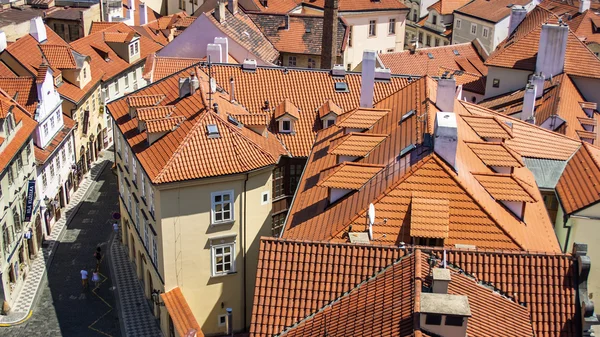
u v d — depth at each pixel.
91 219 71.75
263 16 86.19
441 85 44.94
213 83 53.88
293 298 30.09
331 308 29.39
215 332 52.12
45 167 67.12
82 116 80.50
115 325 54.03
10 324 53.62
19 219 58.19
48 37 85.50
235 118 51.97
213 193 48.34
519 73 68.00
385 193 36.19
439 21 119.19
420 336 24.11
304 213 40.84
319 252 30.70
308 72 59.09
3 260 53.94
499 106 64.88
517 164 40.94
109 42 94.88
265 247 31.02
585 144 47.12
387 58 83.19
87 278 58.84
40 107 66.81
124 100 59.34
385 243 34.62
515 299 29.11
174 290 49.69
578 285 29.17
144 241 54.59
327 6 78.25
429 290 27.17
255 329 29.77
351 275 30.14
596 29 79.94
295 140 55.66
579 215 41.06
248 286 52.16
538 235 37.56
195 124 49.19
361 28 98.25
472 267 29.75
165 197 47.09
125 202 61.25
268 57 79.44
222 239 49.78
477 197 36.03
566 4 92.50
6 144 54.94
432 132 39.69
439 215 34.62
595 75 63.88
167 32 110.44
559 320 28.67
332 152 43.34
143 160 49.72
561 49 64.62
